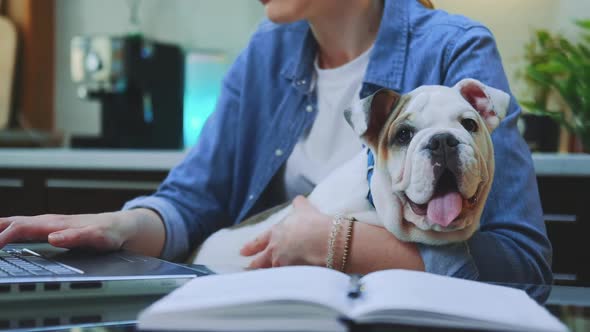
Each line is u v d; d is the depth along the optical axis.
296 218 0.83
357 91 1.06
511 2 2.00
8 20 2.79
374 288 0.56
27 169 1.79
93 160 1.74
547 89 1.58
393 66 1.01
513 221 0.83
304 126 1.10
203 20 2.62
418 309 0.49
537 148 1.60
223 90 1.23
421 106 0.72
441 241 0.73
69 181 1.77
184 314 0.49
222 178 1.18
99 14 2.81
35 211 1.78
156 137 2.33
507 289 0.61
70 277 0.64
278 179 1.12
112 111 2.32
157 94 2.33
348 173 0.86
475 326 0.49
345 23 1.05
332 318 0.49
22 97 2.83
